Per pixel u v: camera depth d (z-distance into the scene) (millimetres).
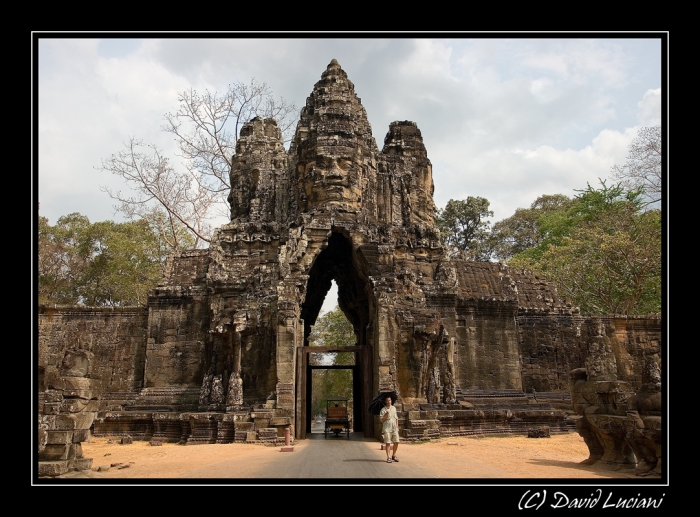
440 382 29188
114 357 33438
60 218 57969
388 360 27672
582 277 47812
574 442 24812
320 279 36375
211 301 31844
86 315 34156
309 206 32375
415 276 33125
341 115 33375
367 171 34344
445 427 27453
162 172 52406
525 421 29453
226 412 26734
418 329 28594
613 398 15148
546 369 36125
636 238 45062
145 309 34188
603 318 37281
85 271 54406
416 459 17906
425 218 37406
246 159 37844
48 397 13797
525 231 72250
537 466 15766
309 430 33656
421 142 38969
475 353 33938
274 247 34188
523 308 37219
